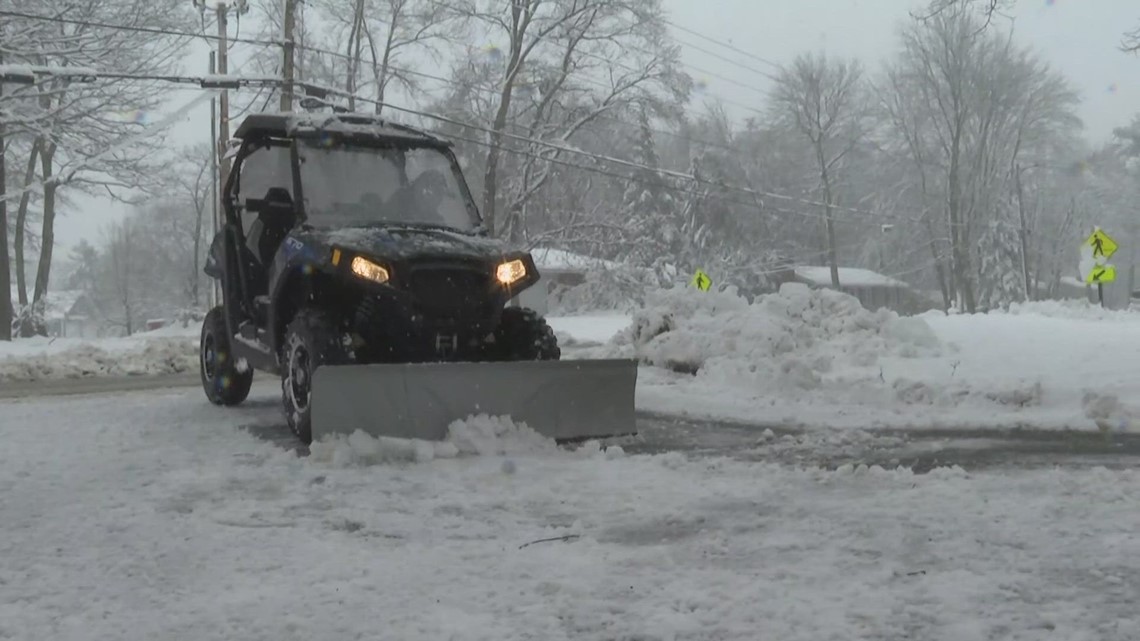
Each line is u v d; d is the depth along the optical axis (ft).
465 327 22.17
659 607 11.33
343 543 14.05
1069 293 237.45
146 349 48.39
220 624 10.96
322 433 20.16
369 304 21.72
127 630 10.84
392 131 25.96
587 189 145.07
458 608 11.35
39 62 77.77
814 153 184.65
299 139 24.85
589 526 14.93
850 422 25.45
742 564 12.87
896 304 201.98
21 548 13.93
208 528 14.82
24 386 38.19
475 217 25.49
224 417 26.91
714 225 168.35
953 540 13.58
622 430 23.34
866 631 10.46
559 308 135.54
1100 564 12.36
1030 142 165.68
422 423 20.93
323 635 10.61
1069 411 25.71
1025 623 10.57
